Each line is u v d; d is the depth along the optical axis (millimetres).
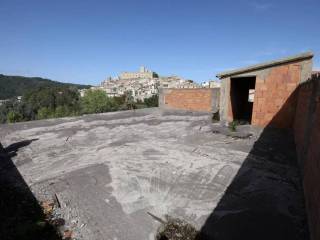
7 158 5176
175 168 4488
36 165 4727
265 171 4285
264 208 3080
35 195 3414
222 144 6168
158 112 13609
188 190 3619
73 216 2906
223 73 9594
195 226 2744
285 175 4109
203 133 7582
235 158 5004
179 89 15133
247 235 2561
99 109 36781
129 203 3236
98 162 4848
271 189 3594
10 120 25656
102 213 2986
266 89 8281
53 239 2475
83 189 3623
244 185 3746
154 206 3172
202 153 5391
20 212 2943
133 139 6898
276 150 5562
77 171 4348
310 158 3297
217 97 13406
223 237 2543
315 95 3760
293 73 7684
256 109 8586
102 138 7027
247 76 8852
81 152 5602
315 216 2367
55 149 5875
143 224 2783
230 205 3172
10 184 3787
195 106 14453
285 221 2791
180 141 6590
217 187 3703
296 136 6066
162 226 2760
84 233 2596
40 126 8758
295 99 7738
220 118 10055
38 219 2795
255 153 5336
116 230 2662
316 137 3068
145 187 3719
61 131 7918
